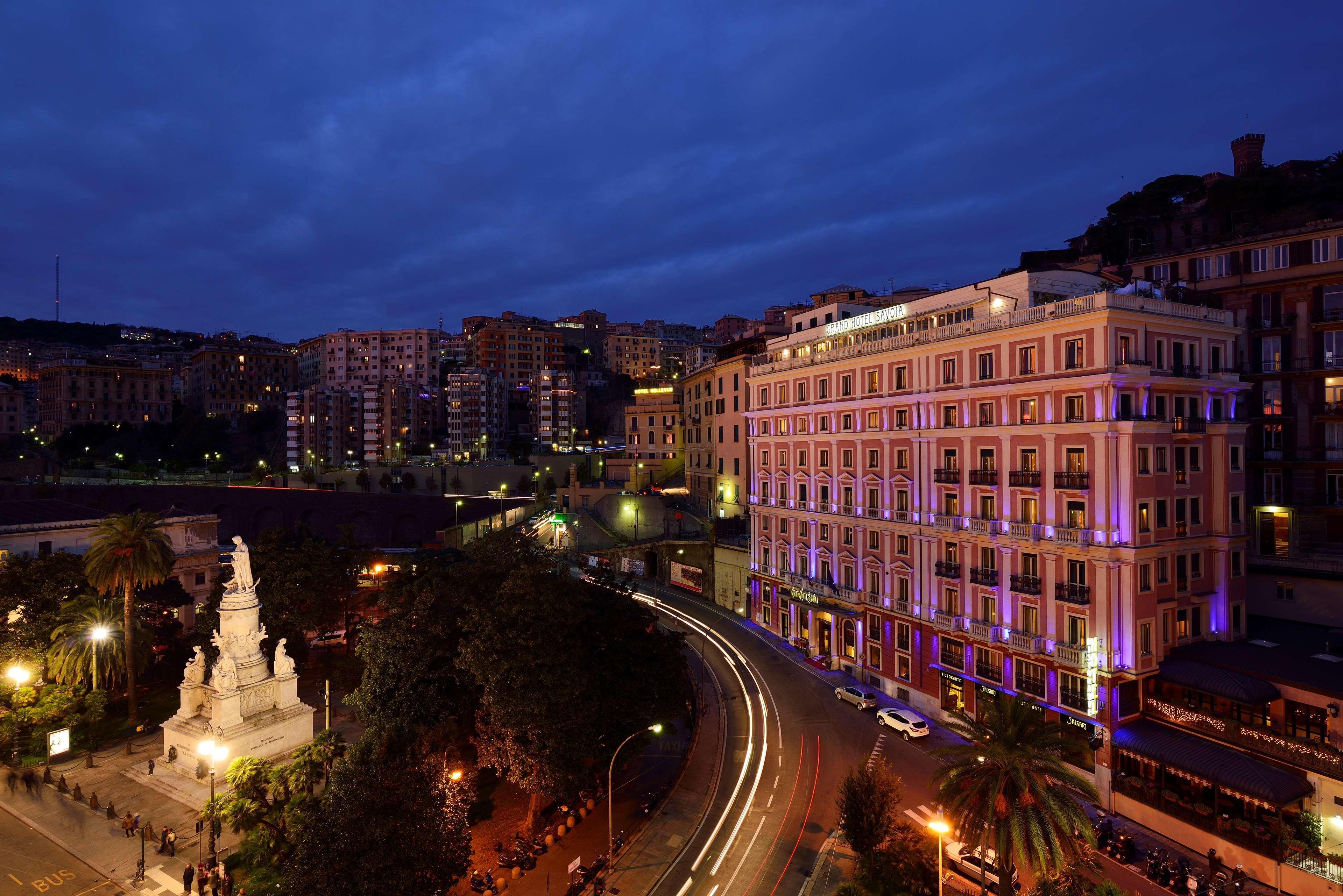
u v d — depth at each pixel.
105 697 49.56
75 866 35.12
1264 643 42.56
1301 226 52.19
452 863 29.48
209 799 39.00
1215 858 32.97
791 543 67.00
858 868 34.31
